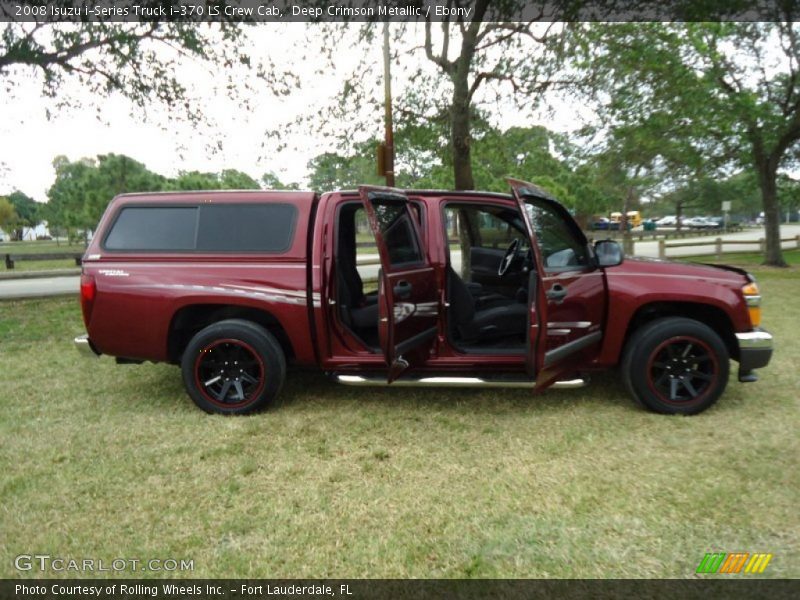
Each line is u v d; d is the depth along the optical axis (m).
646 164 17.16
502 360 4.09
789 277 12.99
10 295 10.76
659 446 3.51
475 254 4.97
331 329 4.16
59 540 2.60
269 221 4.20
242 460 3.44
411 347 3.83
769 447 3.45
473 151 13.15
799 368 5.16
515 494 2.98
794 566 2.33
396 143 11.82
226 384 4.22
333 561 2.43
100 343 4.22
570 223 4.18
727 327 4.18
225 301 4.07
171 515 2.82
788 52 14.77
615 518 2.72
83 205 26.22
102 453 3.55
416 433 3.83
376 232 3.50
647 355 3.97
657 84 11.60
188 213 4.26
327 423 4.03
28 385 5.06
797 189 19.27
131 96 10.62
